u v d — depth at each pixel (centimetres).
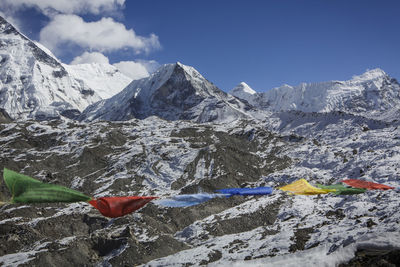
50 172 10750
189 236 7688
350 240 3431
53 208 8794
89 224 8100
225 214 8562
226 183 10419
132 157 11975
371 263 1991
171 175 11162
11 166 10612
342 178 9894
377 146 12375
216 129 15462
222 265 3017
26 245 6706
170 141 13575
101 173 11244
